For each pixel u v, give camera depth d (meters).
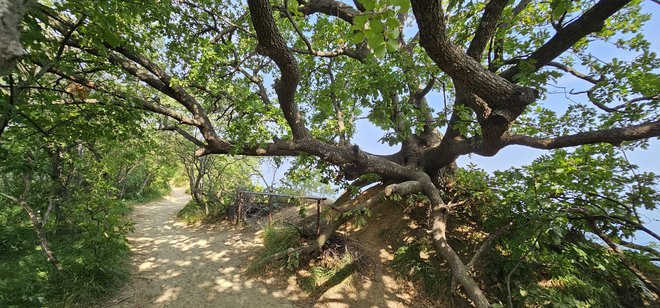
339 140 6.45
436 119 4.72
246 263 6.05
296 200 8.48
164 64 6.22
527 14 5.16
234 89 5.19
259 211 9.38
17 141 4.30
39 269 4.63
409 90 6.03
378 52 1.46
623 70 4.25
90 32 3.14
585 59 4.93
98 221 5.53
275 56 3.38
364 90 4.29
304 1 5.82
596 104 4.45
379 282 5.05
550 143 4.32
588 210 4.25
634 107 4.13
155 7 3.77
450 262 4.13
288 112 4.79
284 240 6.26
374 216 6.65
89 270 4.89
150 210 12.48
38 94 3.62
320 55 5.79
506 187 5.00
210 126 5.04
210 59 4.86
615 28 4.71
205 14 5.72
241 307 4.54
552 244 4.38
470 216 5.93
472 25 4.84
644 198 3.85
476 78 2.79
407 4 1.36
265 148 5.10
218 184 11.83
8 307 3.82
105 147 7.12
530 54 4.18
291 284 5.14
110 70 4.40
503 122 3.27
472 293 3.67
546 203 4.03
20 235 6.01
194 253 6.73
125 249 6.41
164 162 11.71
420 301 4.67
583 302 3.69
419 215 6.34
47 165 5.93
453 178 6.77
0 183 7.23
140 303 4.59
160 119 7.43
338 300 4.70
